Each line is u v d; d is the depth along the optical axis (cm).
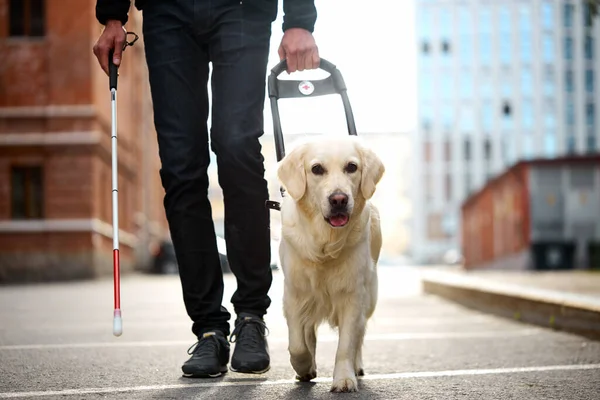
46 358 513
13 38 2408
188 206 429
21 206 2397
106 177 2650
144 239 3516
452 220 7512
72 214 2397
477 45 7519
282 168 390
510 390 389
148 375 437
